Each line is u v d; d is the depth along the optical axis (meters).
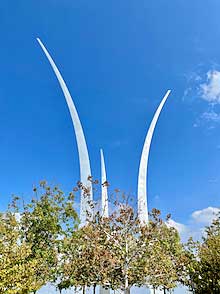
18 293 18.22
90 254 23.45
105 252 22.86
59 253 28.58
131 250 23.38
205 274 23.11
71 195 30.86
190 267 24.30
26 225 29.03
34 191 30.34
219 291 21.94
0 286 17.42
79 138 46.97
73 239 28.84
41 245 28.20
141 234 23.75
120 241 23.56
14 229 26.64
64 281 29.88
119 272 23.22
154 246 23.86
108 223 24.34
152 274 23.06
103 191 34.66
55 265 28.19
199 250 26.17
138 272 23.03
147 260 23.23
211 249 24.02
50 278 28.03
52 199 30.41
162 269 23.36
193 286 24.66
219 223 28.39
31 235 28.44
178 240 31.73
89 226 24.86
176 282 25.75
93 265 23.05
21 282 18.80
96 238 23.75
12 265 18.75
